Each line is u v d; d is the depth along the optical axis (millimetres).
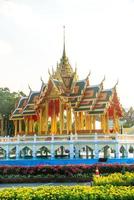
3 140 65625
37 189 25844
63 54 73500
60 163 58375
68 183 44812
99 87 67188
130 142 63938
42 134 68125
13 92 123875
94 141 61031
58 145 62312
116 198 23562
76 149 62094
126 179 31250
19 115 74875
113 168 46969
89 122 67500
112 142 60406
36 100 70750
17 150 64375
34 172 46688
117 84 67688
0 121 114938
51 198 23656
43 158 63219
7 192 24594
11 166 48000
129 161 58875
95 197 23594
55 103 68812
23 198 23453
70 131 66250
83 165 47844
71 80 69938
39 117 69562
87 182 45406
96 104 66000
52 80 67562
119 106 68438
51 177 46125
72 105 66875
